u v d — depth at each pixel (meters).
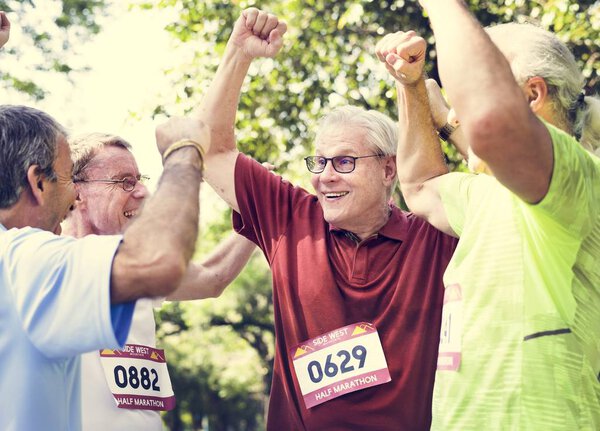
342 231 3.78
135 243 2.30
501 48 2.69
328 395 3.60
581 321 2.41
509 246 2.57
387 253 3.71
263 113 10.42
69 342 2.33
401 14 9.56
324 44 10.05
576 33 7.82
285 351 3.77
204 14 10.41
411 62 3.14
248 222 3.93
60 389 2.46
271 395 3.77
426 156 3.22
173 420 33.28
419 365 3.53
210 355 32.47
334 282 3.68
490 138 2.10
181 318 25.42
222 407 34.94
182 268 2.29
